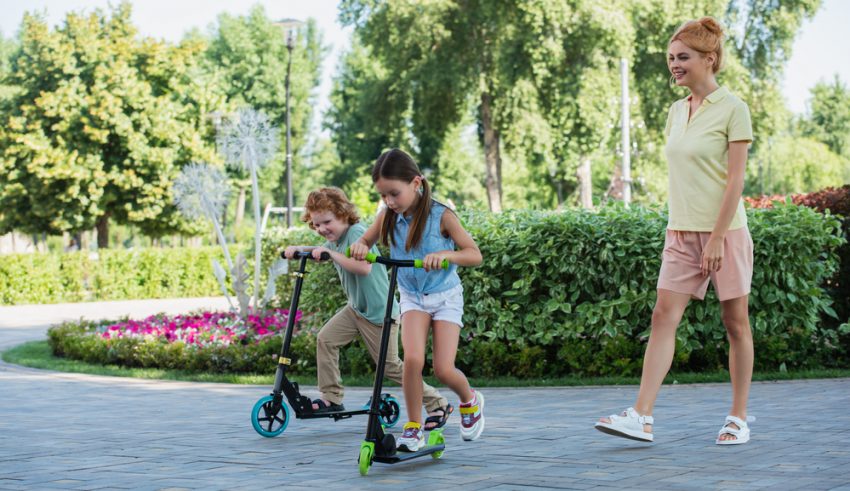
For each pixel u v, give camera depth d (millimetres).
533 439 5398
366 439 4469
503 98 35469
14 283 25203
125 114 32656
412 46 37219
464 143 62656
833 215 9766
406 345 4762
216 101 34812
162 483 4336
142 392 8547
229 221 69062
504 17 34844
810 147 60344
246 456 5043
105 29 34219
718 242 4965
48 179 31578
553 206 57938
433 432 4840
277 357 9758
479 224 9312
